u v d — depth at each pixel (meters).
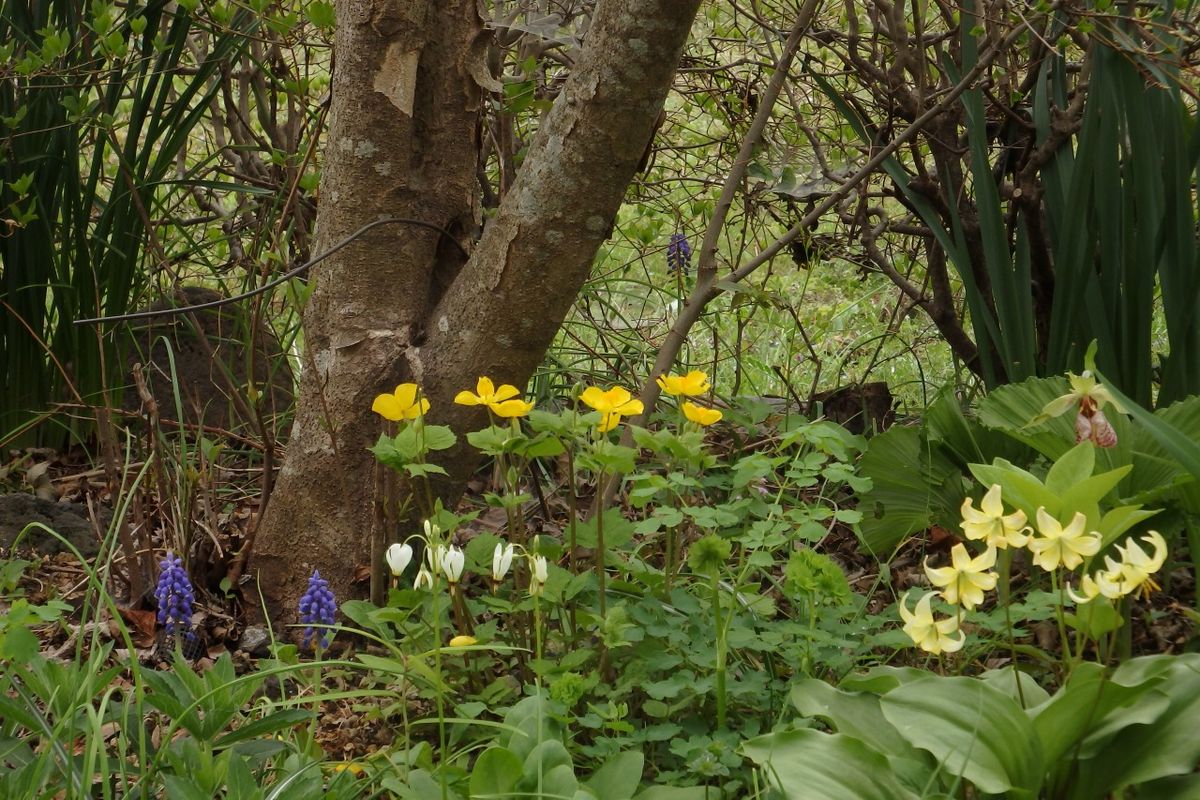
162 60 3.62
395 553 1.89
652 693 1.99
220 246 4.30
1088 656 2.48
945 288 3.58
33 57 3.27
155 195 3.92
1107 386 2.05
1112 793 1.73
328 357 2.75
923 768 1.69
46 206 3.75
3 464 3.78
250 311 3.61
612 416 2.16
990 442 2.73
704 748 1.89
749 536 2.15
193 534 2.91
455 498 2.80
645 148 2.53
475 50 2.76
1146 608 2.59
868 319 4.84
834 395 3.81
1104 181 2.85
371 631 2.62
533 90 2.87
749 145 2.95
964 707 1.67
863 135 3.37
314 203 3.81
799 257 4.02
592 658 2.28
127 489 3.38
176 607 2.19
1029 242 3.21
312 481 2.76
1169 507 2.38
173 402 3.98
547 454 2.26
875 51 3.55
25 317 3.77
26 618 1.89
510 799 1.66
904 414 4.12
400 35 2.62
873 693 1.85
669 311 4.75
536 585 1.97
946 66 3.20
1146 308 2.81
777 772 1.65
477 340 2.65
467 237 2.87
